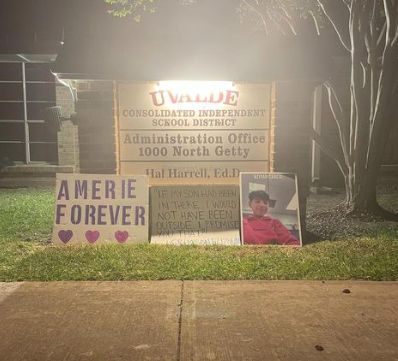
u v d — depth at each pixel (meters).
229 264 5.51
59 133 13.07
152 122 6.67
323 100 12.80
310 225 7.95
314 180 12.91
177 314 4.17
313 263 5.59
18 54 12.67
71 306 4.35
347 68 12.38
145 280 5.07
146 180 6.55
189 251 6.03
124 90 6.62
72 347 3.58
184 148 6.73
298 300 4.50
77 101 6.59
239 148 6.75
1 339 3.71
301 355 3.47
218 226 6.59
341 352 3.52
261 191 6.55
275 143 6.68
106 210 6.50
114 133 6.64
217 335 3.78
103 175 6.55
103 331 3.84
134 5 7.49
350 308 4.32
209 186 6.66
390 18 7.98
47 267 5.43
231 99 6.67
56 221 6.49
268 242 6.43
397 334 3.81
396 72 8.14
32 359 3.41
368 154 8.41
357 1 8.05
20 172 13.08
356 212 8.47
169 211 6.60
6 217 8.49
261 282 5.02
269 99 6.69
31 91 13.60
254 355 3.47
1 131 13.71
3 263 5.64
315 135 8.98
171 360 3.40
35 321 4.04
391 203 10.26
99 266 5.42
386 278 5.12
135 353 3.49
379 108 8.17
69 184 6.54
